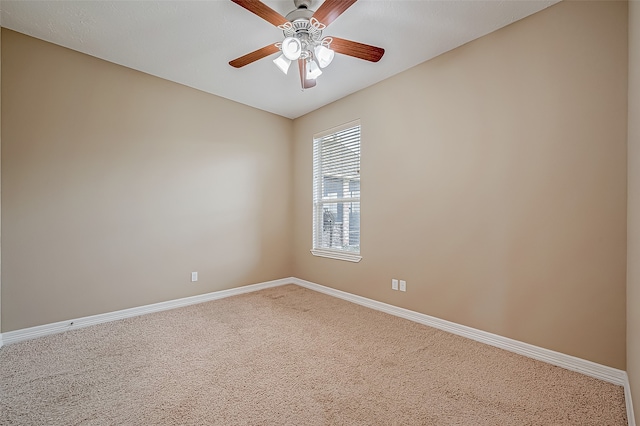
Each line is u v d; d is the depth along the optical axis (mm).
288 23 1956
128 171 3043
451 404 1677
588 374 1950
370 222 3395
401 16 2213
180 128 3406
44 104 2592
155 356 2227
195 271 3531
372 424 1517
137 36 2502
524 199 2232
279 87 3473
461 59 2598
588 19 1950
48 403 1667
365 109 3449
